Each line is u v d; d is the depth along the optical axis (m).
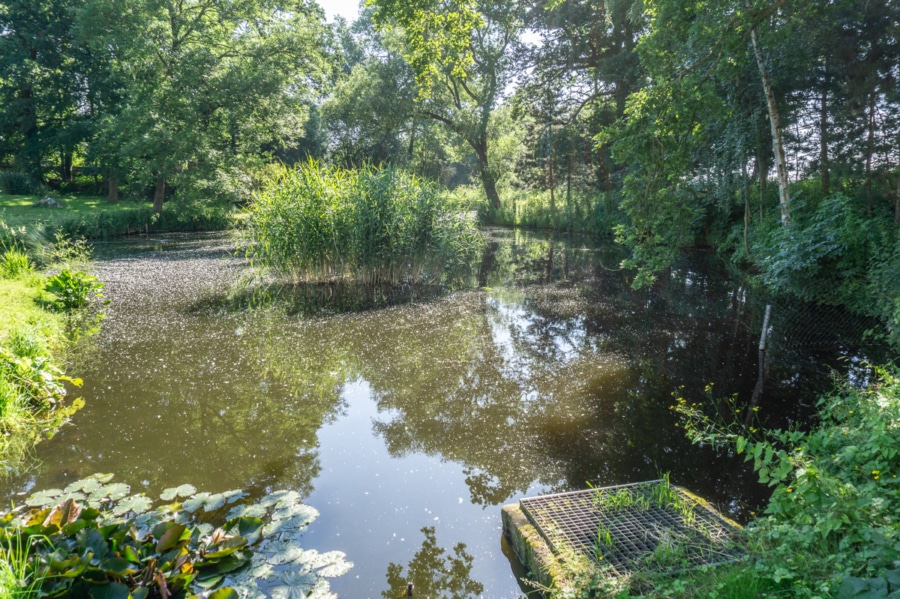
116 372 6.54
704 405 5.49
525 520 3.28
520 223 28.36
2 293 9.00
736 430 4.91
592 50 23.45
